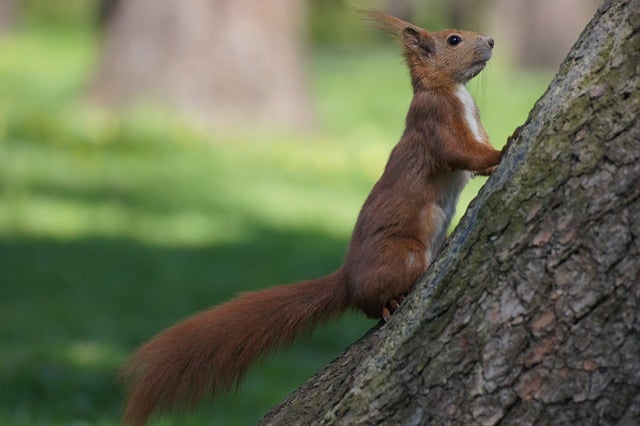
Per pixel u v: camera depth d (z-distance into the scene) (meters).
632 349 4.68
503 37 47.59
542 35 43.41
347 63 42.25
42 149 22.89
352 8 7.48
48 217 18.92
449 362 4.96
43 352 12.57
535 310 4.80
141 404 6.08
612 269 4.70
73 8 56.66
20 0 52.19
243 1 25.89
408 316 5.16
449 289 5.04
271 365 12.69
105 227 18.73
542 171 4.90
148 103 25.67
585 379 4.72
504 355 4.84
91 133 23.89
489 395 4.86
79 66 37.03
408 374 5.05
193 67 25.67
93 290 15.70
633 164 4.73
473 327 4.93
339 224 20.20
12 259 16.78
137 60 25.81
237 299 6.36
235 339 6.22
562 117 4.91
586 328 4.73
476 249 5.00
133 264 16.97
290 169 23.56
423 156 6.63
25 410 10.62
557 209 4.83
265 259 17.70
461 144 6.59
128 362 6.13
